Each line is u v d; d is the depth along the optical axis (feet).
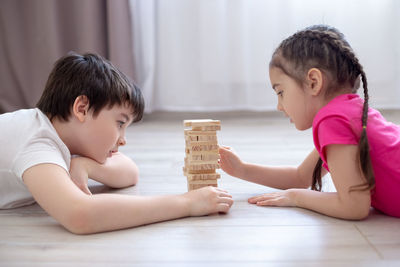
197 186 3.17
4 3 7.93
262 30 7.93
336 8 7.68
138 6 8.11
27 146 2.89
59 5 7.93
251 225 2.77
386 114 8.00
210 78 8.14
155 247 2.43
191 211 2.94
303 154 5.12
